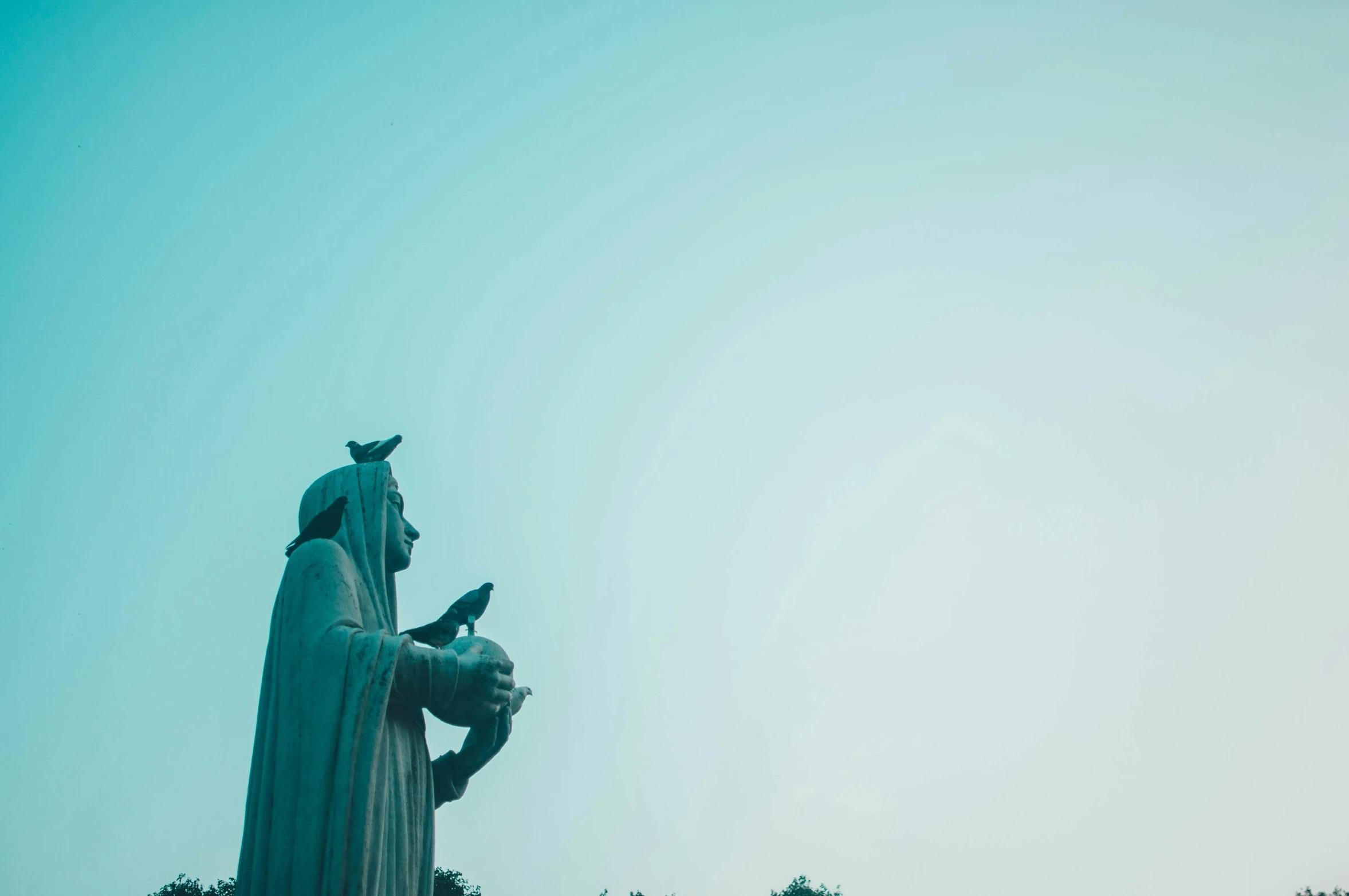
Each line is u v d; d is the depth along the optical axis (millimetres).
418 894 13094
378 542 14812
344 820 12180
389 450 16094
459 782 14508
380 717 12656
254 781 13273
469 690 13617
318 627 13289
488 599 15078
